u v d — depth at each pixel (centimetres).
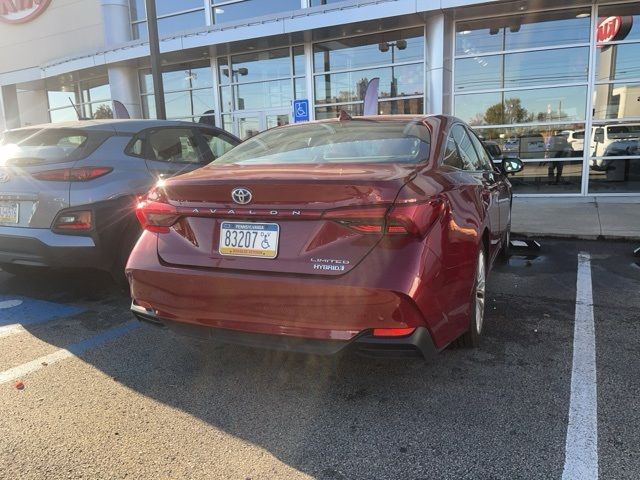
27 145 471
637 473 228
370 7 1091
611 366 329
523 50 1111
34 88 1858
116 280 470
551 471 231
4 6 1794
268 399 300
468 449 249
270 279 261
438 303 263
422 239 255
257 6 1400
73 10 1680
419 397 297
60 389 315
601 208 943
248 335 275
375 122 375
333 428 270
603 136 1098
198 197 285
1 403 298
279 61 1373
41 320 435
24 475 234
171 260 291
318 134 371
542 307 443
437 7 1023
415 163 309
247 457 247
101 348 375
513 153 1159
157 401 300
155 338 393
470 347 353
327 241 256
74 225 430
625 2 1027
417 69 1206
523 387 305
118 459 246
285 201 263
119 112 1164
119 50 1440
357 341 254
